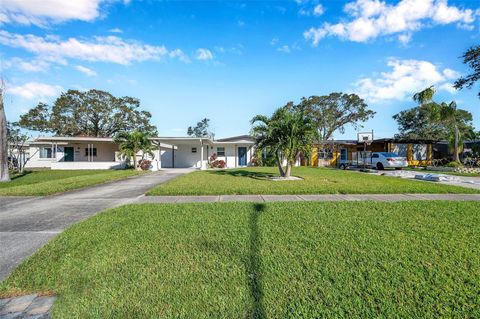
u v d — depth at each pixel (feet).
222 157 93.25
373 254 11.37
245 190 29.96
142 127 140.67
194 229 15.21
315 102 131.34
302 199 25.61
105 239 13.65
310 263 10.55
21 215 20.29
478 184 38.06
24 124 121.39
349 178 45.68
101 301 8.23
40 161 97.45
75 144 87.76
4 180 47.75
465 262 10.50
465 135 126.41
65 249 12.41
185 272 9.98
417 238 13.37
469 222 16.47
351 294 8.35
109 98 131.75
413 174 55.21
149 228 15.48
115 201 25.88
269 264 10.51
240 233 14.40
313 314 7.41
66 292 8.85
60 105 122.72
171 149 93.25
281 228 15.26
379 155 73.10
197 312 7.60
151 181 44.93
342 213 18.97
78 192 32.24
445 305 7.74
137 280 9.45
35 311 7.95
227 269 10.18
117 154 84.28
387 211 19.56
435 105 84.17
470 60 61.67
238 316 7.42
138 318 7.39
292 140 42.96
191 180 41.91
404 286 8.77
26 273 10.16
